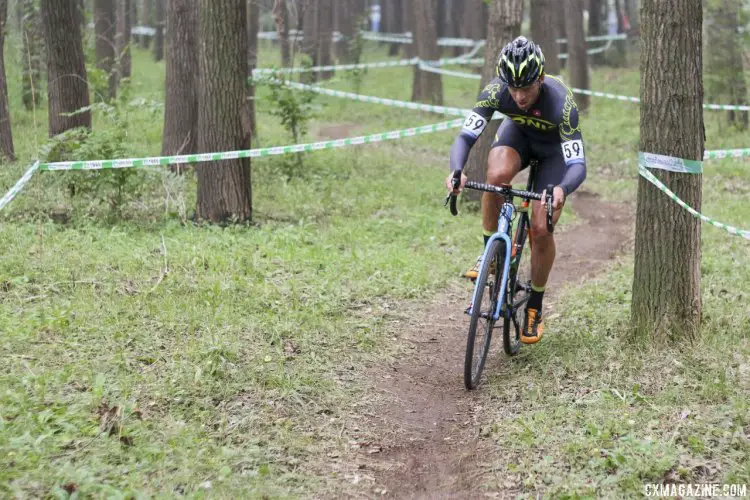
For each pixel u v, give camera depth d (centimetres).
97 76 1875
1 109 1343
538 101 602
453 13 4700
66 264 816
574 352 650
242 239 976
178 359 611
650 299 639
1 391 522
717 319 686
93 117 1850
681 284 630
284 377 600
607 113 2670
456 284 937
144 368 593
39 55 1984
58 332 645
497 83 620
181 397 548
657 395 554
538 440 513
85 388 552
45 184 1105
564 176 610
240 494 441
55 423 489
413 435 557
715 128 2236
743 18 2119
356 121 2702
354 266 924
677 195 623
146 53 4122
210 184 1075
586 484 456
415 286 891
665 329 633
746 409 519
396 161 1888
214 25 1042
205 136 1073
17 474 425
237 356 622
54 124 1287
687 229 625
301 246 995
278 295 781
